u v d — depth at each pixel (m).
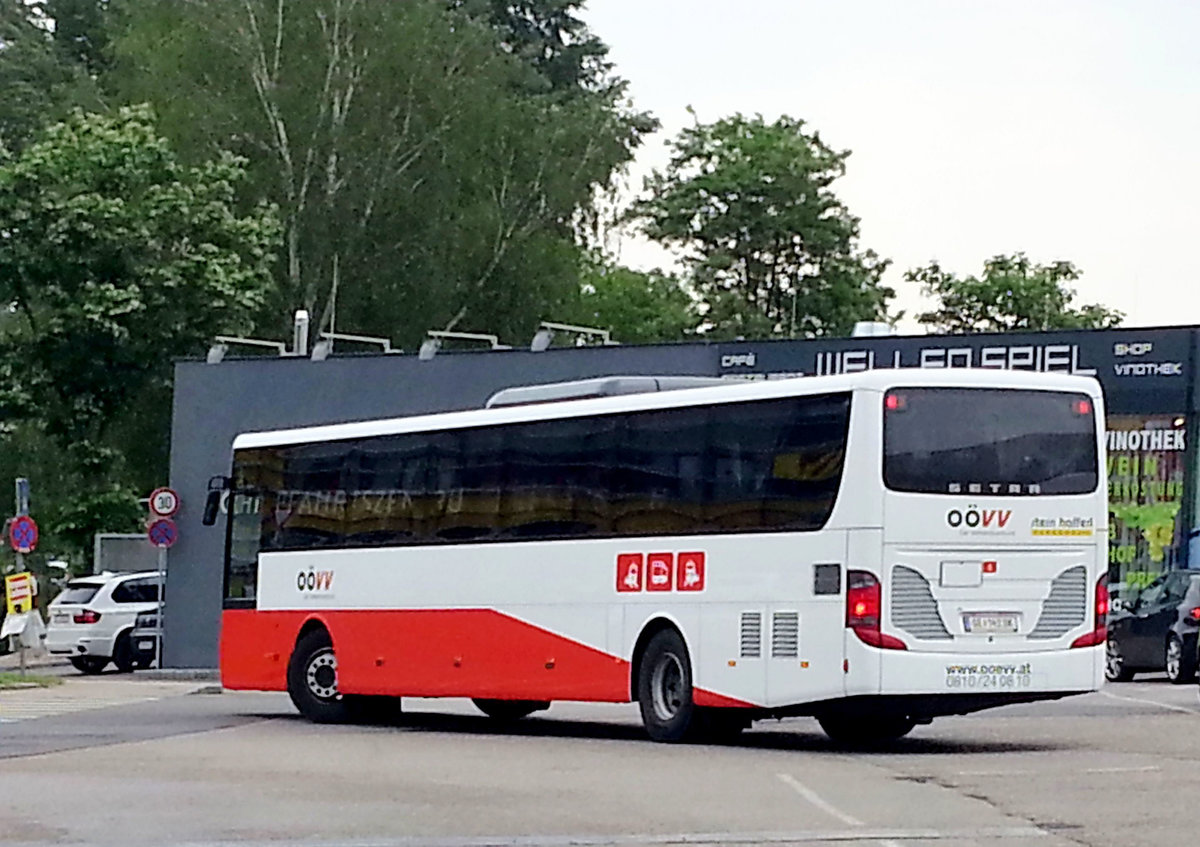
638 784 14.84
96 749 18.70
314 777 15.61
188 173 52.72
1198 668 27.05
